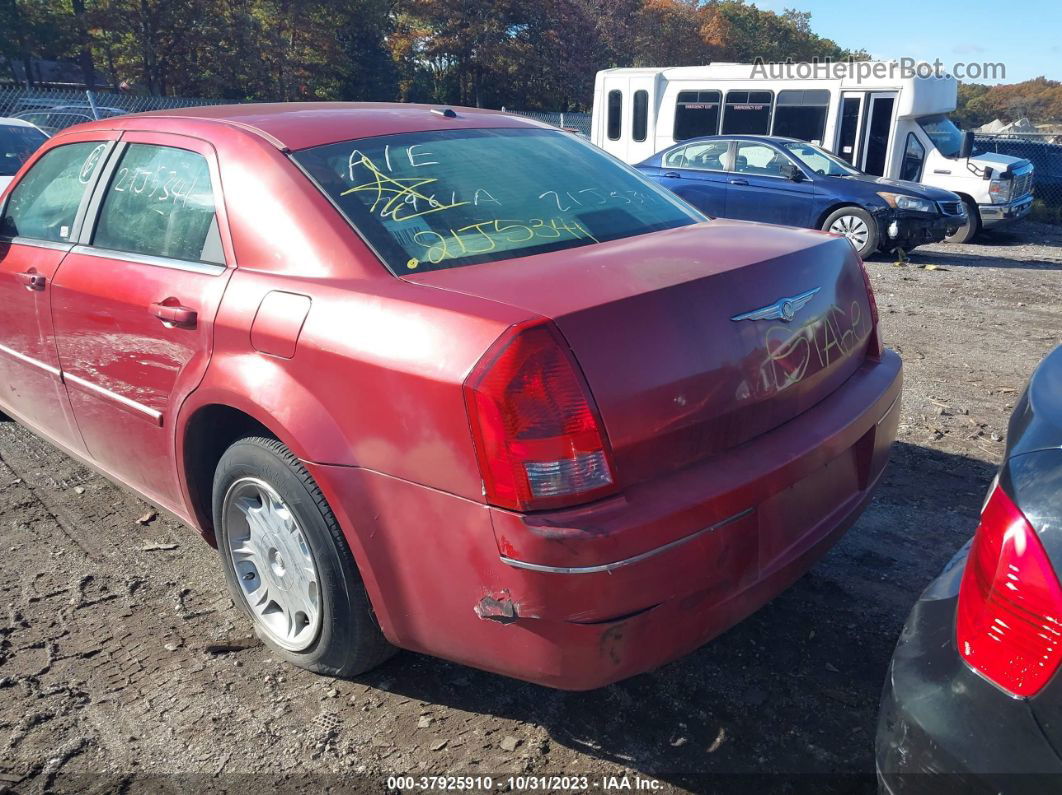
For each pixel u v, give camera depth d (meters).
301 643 2.69
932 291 9.09
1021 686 1.45
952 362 6.16
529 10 54.75
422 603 2.23
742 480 2.16
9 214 3.93
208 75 44.88
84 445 3.64
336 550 2.39
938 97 13.95
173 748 2.45
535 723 2.52
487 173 2.88
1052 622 1.41
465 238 2.54
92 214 3.35
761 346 2.33
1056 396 1.64
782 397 2.40
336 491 2.28
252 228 2.62
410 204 2.62
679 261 2.39
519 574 1.97
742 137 11.95
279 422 2.37
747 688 2.63
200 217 2.82
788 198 11.38
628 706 2.57
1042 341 6.80
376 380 2.15
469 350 1.99
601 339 2.02
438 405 2.03
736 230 2.93
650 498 2.03
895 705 1.65
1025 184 14.20
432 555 2.14
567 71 56.22
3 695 2.68
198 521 3.04
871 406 2.65
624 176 3.28
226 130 2.88
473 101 57.88
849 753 2.36
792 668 2.72
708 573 2.12
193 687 2.71
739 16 85.19
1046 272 10.60
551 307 2.04
